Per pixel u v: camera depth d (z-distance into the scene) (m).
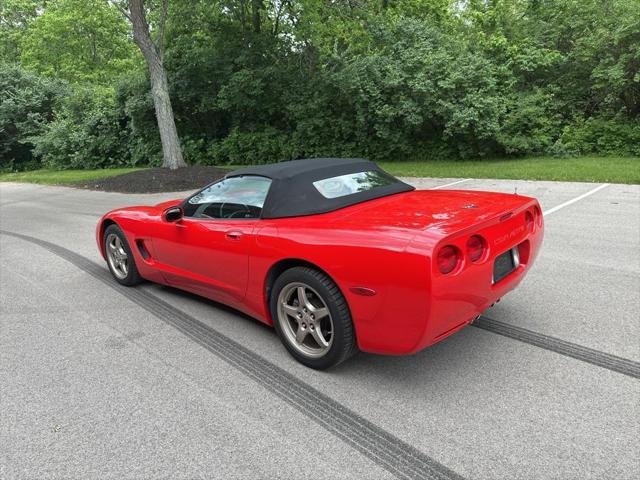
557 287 4.62
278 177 3.53
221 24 22.50
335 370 3.23
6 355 3.64
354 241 2.80
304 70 21.53
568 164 14.18
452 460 2.30
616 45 16.20
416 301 2.59
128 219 4.83
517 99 17.39
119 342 3.80
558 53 17.59
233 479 2.24
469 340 3.57
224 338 3.80
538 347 3.42
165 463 2.38
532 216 3.50
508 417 2.62
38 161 31.19
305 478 2.23
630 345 3.39
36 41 39.12
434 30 19.23
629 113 17.27
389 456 2.35
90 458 2.44
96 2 30.45
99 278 5.55
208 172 16.81
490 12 19.52
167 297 4.80
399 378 3.09
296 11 19.41
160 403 2.92
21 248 7.41
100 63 39.59
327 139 21.05
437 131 18.73
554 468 2.22
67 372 3.35
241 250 3.50
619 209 8.12
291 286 3.19
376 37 19.41
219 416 2.76
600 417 2.58
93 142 25.36
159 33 17.67
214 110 23.11
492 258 2.93
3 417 2.83
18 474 2.34
